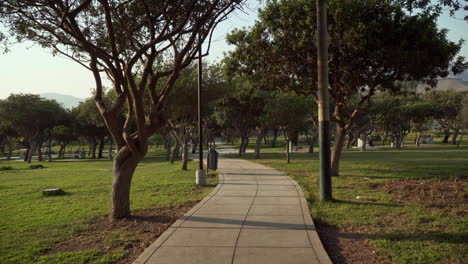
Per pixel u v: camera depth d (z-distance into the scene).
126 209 7.77
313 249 5.19
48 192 11.72
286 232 6.14
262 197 9.91
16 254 5.42
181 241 5.67
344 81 13.29
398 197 9.53
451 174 13.96
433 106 44.28
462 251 5.05
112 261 5.02
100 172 22.77
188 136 20.33
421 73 11.98
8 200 10.98
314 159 26.91
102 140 52.03
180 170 19.78
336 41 12.03
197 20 8.20
